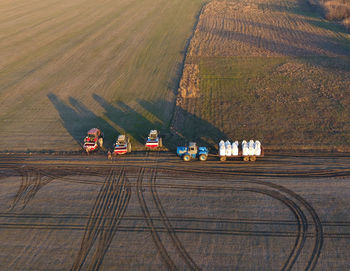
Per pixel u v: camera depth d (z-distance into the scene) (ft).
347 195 71.36
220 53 170.19
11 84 139.33
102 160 88.58
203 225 64.13
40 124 107.55
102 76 145.59
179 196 72.84
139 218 66.28
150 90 131.23
